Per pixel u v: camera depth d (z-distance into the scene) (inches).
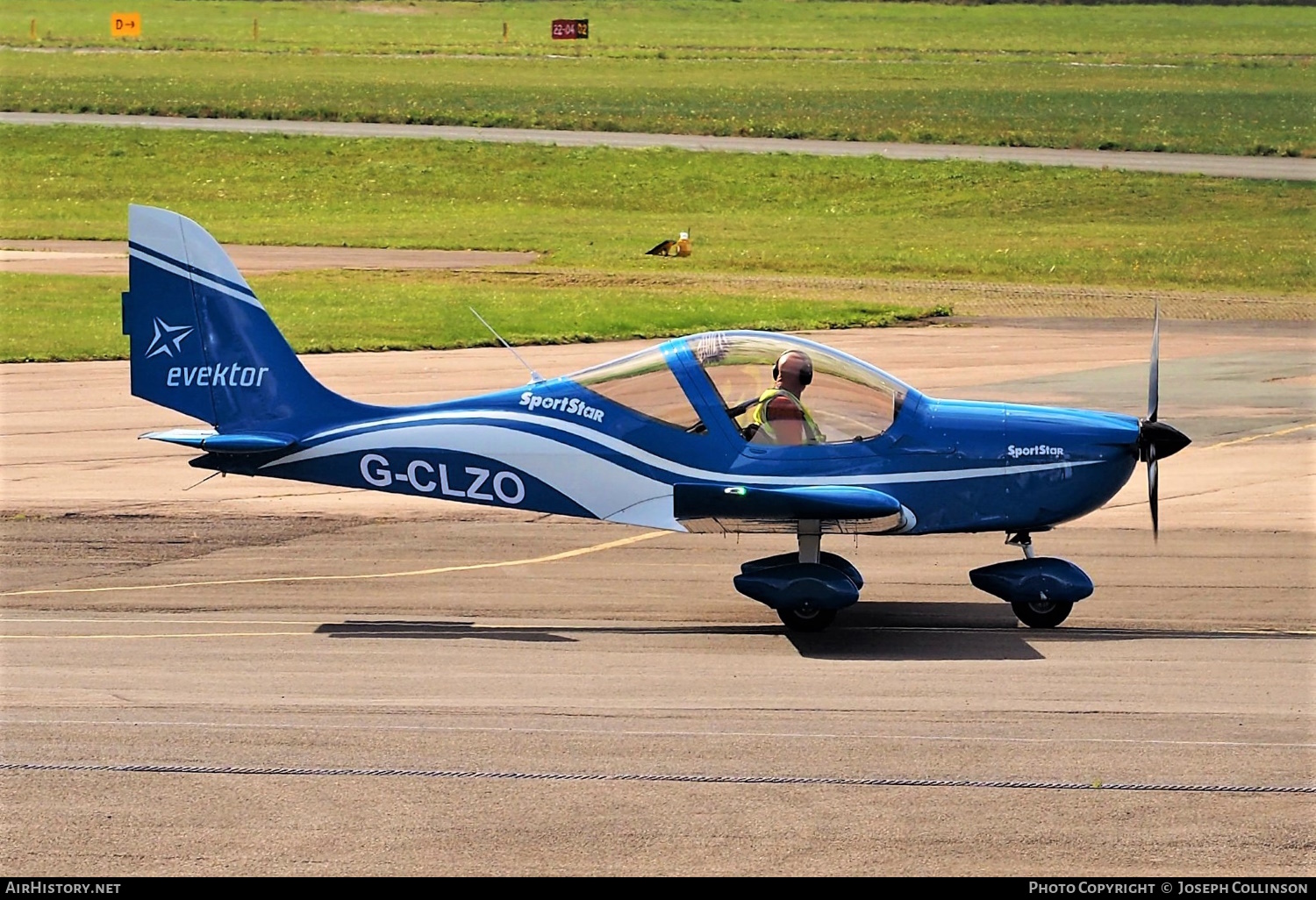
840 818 869.2
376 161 6343.5
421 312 3469.5
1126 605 1407.5
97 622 1338.6
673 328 3341.5
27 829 856.3
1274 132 7293.3
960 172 6127.0
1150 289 4077.3
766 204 5743.1
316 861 814.5
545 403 1344.7
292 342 3078.2
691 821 866.1
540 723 1038.4
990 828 855.7
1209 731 1019.3
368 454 1357.0
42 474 2016.5
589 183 6033.5
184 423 2374.5
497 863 812.6
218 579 1512.1
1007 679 1151.0
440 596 1448.1
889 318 3543.3
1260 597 1435.8
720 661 1208.8
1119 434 1305.4
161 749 983.0
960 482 1306.6
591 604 1421.0
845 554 1628.9
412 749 983.6
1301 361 2977.4
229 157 6353.3
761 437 1315.2
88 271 4067.4
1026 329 3440.0
